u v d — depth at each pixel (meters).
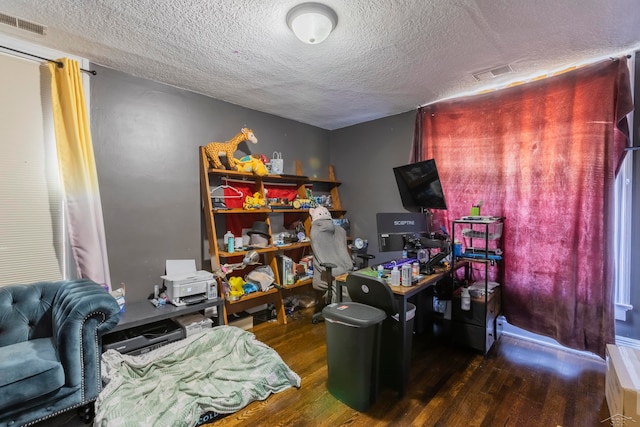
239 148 3.34
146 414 1.64
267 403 1.91
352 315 1.85
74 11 1.70
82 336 1.70
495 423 1.72
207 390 1.86
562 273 2.46
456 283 2.81
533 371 2.25
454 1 1.61
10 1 1.60
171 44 2.07
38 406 1.55
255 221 3.42
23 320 1.90
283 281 3.30
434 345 2.68
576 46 2.10
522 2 1.62
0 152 2.03
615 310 2.33
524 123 2.66
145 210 2.66
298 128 3.98
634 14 1.72
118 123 2.50
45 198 2.19
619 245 2.32
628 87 2.15
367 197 4.04
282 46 2.09
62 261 2.25
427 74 2.55
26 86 2.11
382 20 1.79
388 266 2.51
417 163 2.84
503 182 2.80
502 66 2.41
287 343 2.73
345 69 2.45
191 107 2.94
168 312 2.30
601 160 2.26
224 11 1.70
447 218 3.14
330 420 1.76
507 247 2.78
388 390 2.04
